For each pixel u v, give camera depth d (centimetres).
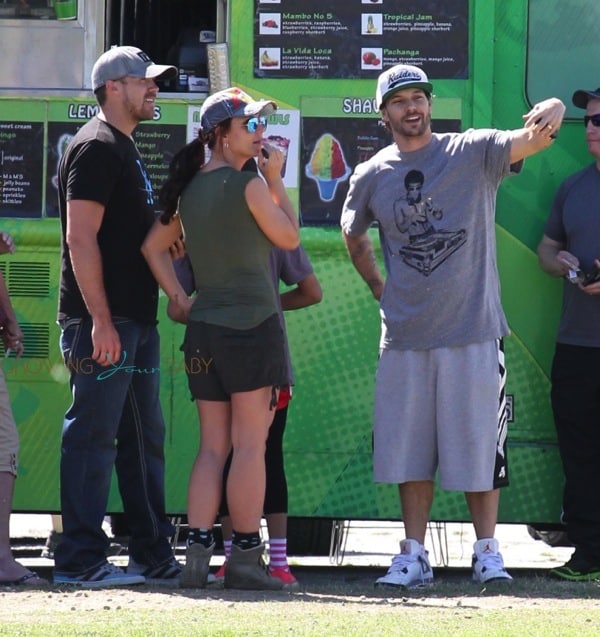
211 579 1689
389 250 1734
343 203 1877
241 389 1585
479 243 1705
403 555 1720
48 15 1903
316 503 1881
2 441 1705
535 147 1669
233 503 1608
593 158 1875
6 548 1684
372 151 1875
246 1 1875
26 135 1892
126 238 1658
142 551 1730
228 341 1580
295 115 1877
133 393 1719
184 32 1961
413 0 1867
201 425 1633
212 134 1620
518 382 1873
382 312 1742
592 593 1655
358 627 1323
